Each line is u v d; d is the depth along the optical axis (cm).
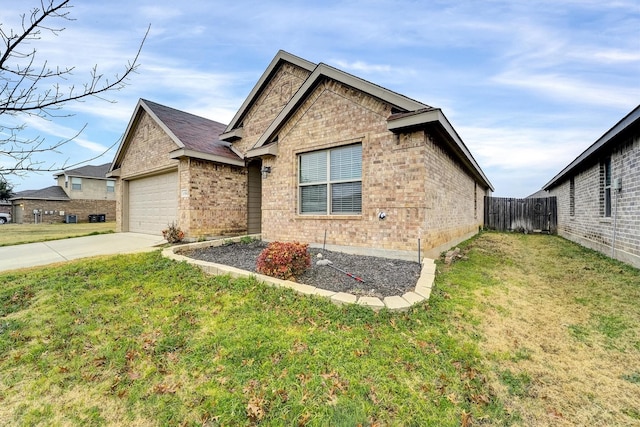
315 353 275
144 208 1205
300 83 1023
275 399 222
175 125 1095
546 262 680
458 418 210
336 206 705
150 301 413
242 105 1151
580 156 832
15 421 213
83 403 229
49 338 323
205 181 980
